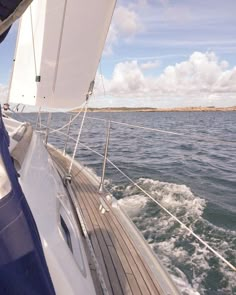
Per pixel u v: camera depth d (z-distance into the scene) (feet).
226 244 15.78
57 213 5.41
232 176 30.81
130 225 10.77
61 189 7.80
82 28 11.05
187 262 14.11
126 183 26.08
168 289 7.27
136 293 7.04
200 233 16.96
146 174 30.40
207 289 12.34
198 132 80.07
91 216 11.28
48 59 11.31
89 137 62.95
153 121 141.28
